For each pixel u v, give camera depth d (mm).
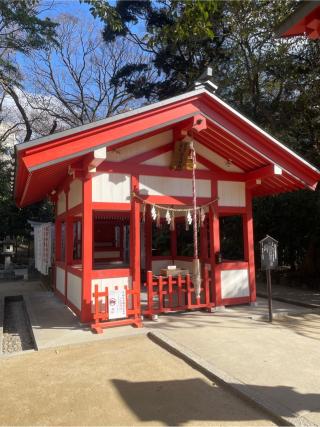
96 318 6078
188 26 6738
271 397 3559
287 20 3033
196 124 6438
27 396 3834
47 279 12406
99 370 4484
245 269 7977
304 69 10773
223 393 3811
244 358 4684
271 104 12219
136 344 5461
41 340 5590
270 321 6617
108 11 6695
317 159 10430
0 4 15945
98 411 3484
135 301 6418
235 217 12906
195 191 6754
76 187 7379
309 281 10602
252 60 11516
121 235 13359
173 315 7070
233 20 11234
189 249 13578
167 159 7207
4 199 18516
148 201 6918
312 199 9859
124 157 6832
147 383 4082
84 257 6434
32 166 5281
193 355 4746
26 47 17984
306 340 5488
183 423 3236
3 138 22641
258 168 7609
